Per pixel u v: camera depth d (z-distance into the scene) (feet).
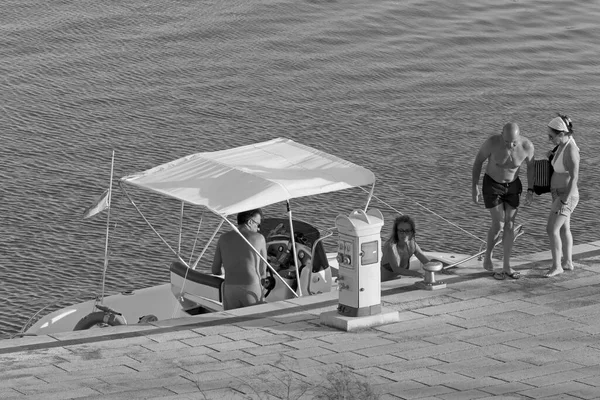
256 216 99.30
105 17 365.81
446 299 93.15
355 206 188.24
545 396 68.74
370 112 265.95
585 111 275.39
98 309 107.24
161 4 388.98
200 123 248.32
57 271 153.38
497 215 97.14
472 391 70.08
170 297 109.40
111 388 71.61
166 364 77.51
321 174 104.94
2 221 172.96
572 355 77.97
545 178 96.53
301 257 108.06
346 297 87.04
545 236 176.45
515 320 86.99
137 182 105.29
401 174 210.18
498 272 99.14
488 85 303.27
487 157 96.48
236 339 84.07
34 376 74.84
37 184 193.36
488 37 369.91
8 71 293.43
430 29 376.89
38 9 372.38
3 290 145.28
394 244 102.06
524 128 256.11
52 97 267.18
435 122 257.55
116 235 169.17
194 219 177.78
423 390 70.44
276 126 248.52
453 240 171.32
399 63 327.67
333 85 296.10
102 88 279.28
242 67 312.71
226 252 99.09
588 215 186.19
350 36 360.48
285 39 351.67
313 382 72.08
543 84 307.17
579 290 94.48
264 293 104.94
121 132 236.02
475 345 81.05
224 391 70.38
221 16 376.89
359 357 78.64
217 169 106.22
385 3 409.49
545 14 406.62
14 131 232.12
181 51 328.90
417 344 81.61
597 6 422.82
